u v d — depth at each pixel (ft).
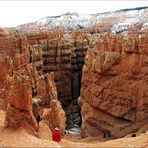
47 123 104.27
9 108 90.79
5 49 180.24
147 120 154.61
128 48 165.07
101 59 174.81
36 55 220.02
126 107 164.35
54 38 274.16
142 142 83.30
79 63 274.57
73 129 215.51
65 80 258.78
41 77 162.71
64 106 256.52
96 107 178.70
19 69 162.30
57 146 76.79
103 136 169.48
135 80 162.71
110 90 171.22
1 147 73.92
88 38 289.53
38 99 144.15
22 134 84.99
